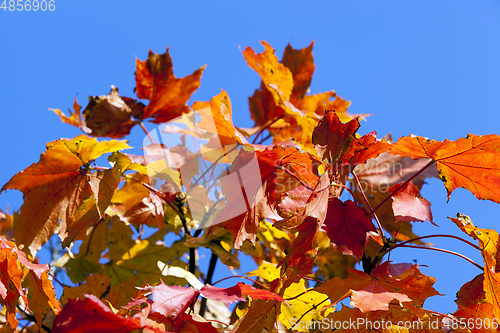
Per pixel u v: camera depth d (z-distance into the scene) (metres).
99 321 0.71
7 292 0.79
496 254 0.78
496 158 0.78
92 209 0.87
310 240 0.77
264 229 0.93
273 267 0.89
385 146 0.80
